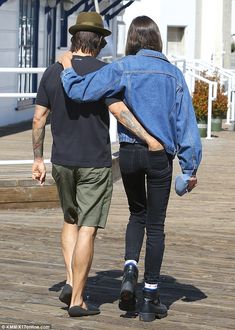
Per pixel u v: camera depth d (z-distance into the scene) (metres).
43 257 6.68
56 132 5.16
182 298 5.67
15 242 7.17
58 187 5.25
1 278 6.04
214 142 14.73
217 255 6.89
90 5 19.42
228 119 18.02
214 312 5.39
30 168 9.55
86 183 5.10
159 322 5.15
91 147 5.08
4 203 8.62
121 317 5.22
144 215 5.22
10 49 14.70
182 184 5.02
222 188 10.03
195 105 15.25
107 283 5.98
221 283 6.07
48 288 5.81
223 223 8.12
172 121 5.00
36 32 16.08
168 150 4.98
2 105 14.58
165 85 4.98
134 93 4.95
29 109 16.11
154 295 5.14
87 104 5.06
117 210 8.62
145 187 5.20
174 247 7.12
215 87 15.49
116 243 7.21
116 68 4.96
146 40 5.08
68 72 5.00
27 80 15.91
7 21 14.43
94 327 5.02
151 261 5.09
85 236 5.08
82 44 5.16
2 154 11.02
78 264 5.09
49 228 7.75
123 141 5.05
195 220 8.23
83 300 5.36
